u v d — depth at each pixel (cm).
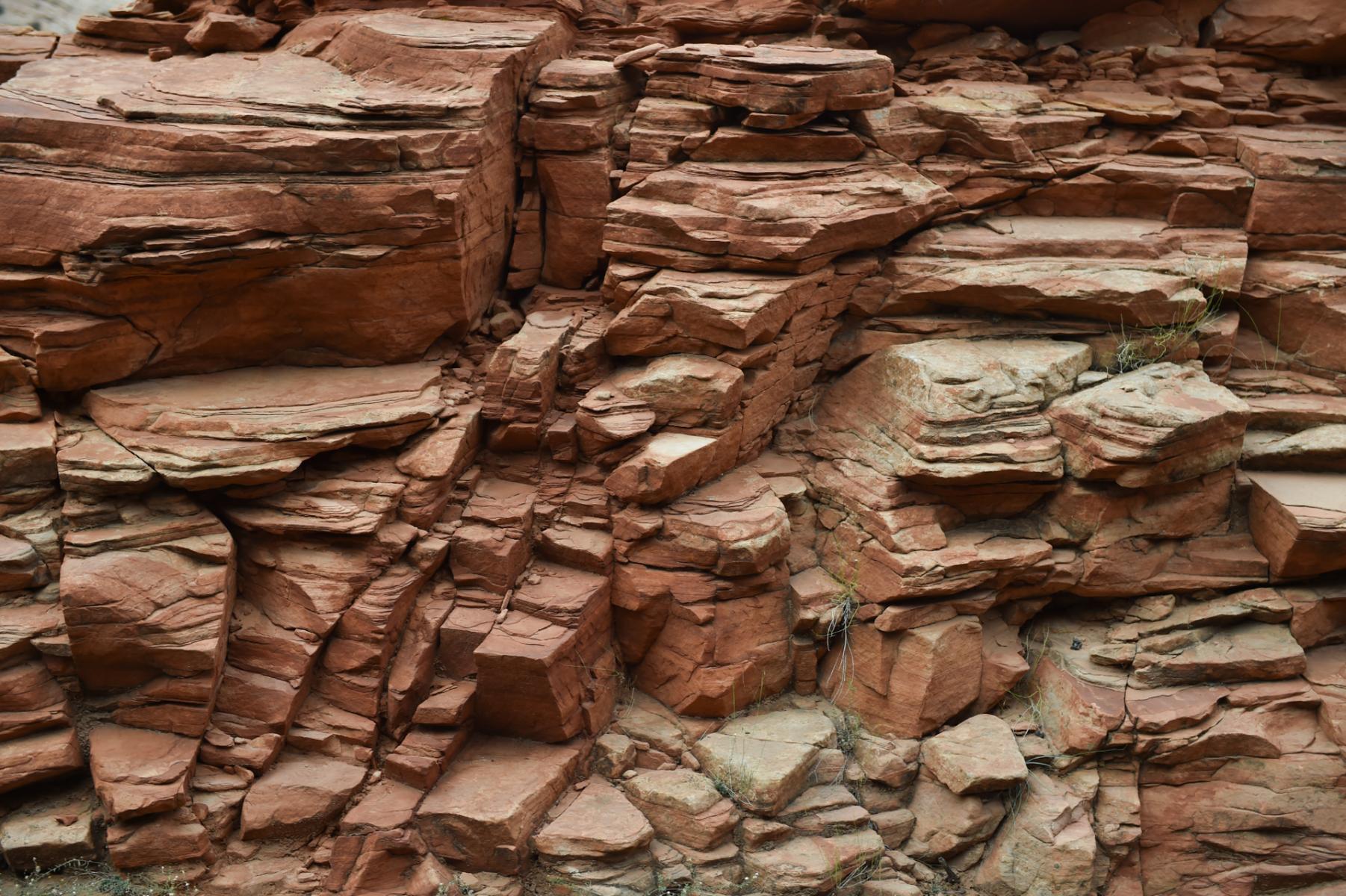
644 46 1009
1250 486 897
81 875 743
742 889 777
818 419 956
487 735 841
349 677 804
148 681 775
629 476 838
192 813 752
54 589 786
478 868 770
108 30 1076
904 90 1005
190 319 842
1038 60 1062
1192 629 875
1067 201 988
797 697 887
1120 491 862
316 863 769
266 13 1065
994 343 925
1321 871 820
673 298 872
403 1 1021
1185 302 905
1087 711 833
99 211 790
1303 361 955
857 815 805
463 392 895
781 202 883
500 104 909
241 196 806
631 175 935
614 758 830
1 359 805
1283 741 838
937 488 866
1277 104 1021
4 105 827
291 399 843
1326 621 882
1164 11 1048
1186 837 840
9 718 753
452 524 849
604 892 762
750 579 851
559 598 825
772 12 1041
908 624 843
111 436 811
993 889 805
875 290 944
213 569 786
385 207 832
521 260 984
